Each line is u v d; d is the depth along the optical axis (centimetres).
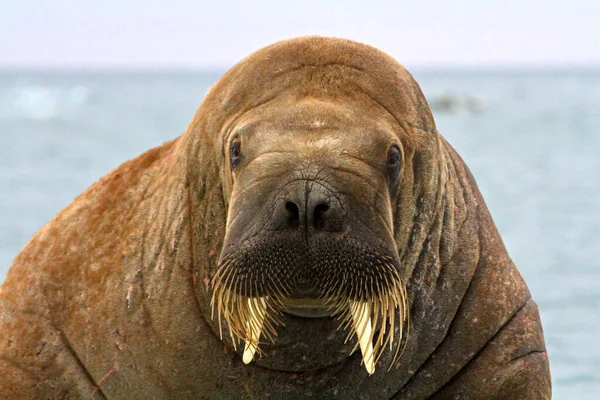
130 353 1794
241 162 1625
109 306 1808
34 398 1823
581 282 3750
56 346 1830
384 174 1620
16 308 1872
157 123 13938
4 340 1858
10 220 4916
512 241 4612
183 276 1773
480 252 1869
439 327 1805
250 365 1752
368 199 1543
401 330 1600
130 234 1852
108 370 1808
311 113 1639
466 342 1819
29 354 1834
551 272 3928
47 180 6694
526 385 1830
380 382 1791
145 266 1811
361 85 1744
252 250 1498
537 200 6047
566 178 7288
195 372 1770
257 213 1518
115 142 10100
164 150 1956
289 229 1489
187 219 1791
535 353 1867
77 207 1939
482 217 1922
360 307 1567
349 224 1502
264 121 1645
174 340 1767
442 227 1827
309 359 1738
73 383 1825
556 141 10862
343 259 1488
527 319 1883
